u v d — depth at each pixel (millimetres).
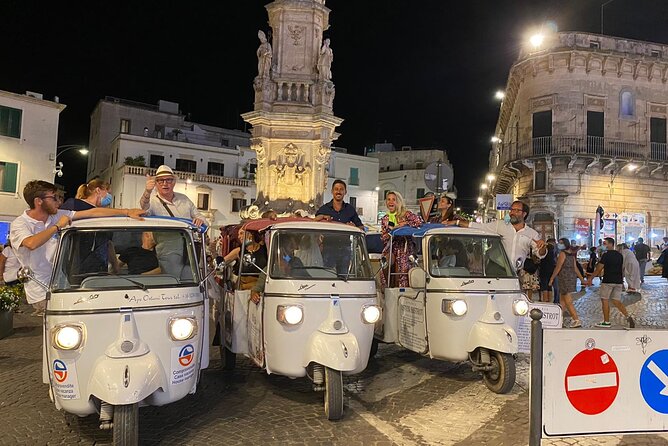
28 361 8336
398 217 8844
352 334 5918
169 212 6695
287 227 6387
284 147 19875
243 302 6977
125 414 4559
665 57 31594
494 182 43219
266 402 6426
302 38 20266
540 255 8586
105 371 4551
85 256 5141
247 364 8320
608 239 11383
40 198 5590
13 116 31812
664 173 31484
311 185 19891
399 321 7922
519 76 33156
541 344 4352
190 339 5047
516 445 5129
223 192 45000
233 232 8523
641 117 31062
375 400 6555
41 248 5562
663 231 31359
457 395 6734
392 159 60281
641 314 13336
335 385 5730
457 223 8984
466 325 6875
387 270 8211
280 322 5949
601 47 31156
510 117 39844
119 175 42094
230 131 52812
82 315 4684
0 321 10031
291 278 6070
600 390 4445
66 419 5738
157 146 43906
